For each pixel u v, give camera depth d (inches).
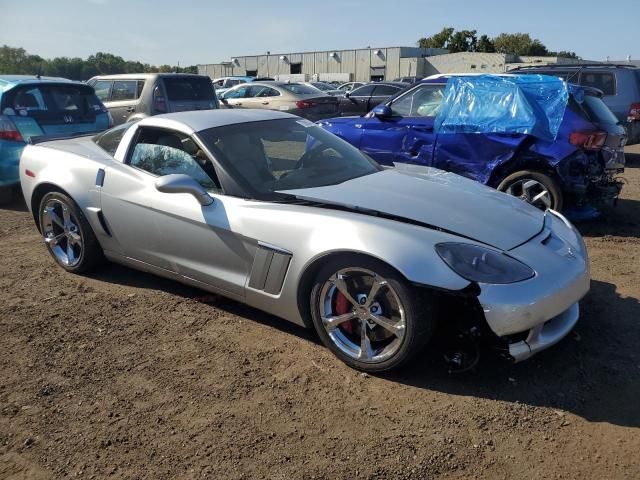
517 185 227.0
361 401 109.4
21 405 109.4
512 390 112.0
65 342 134.0
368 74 2068.2
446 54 2005.4
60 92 285.1
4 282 171.6
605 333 134.4
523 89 222.2
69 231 174.4
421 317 107.8
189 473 90.7
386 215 121.3
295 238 121.6
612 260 189.0
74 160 168.2
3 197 267.6
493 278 106.3
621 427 100.8
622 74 398.3
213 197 137.0
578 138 212.5
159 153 152.8
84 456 95.0
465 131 232.8
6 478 90.0
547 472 90.0
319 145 159.8
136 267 161.3
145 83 403.5
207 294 160.2
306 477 89.4
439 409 106.4
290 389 113.8
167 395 112.3
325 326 121.6
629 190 308.5
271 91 580.1
